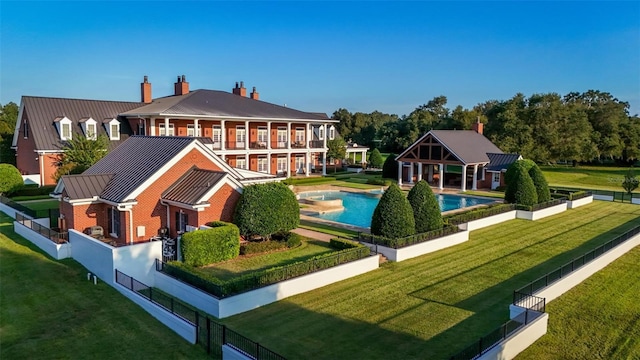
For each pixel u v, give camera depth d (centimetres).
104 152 3428
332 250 2047
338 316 1380
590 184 5100
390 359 1116
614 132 7094
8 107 7244
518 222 2853
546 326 1288
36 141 3688
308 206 3375
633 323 1354
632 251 2183
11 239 2197
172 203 2041
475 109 8412
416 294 1575
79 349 1158
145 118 4038
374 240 2078
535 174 3250
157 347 1175
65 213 2148
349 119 11062
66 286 1598
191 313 1346
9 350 1148
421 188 2272
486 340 1112
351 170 6084
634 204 3625
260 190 2025
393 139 9238
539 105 6456
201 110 4206
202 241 1752
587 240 2381
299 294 1568
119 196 1978
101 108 4256
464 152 4428
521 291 1560
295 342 1200
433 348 1175
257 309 1430
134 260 1630
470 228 2602
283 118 4784
